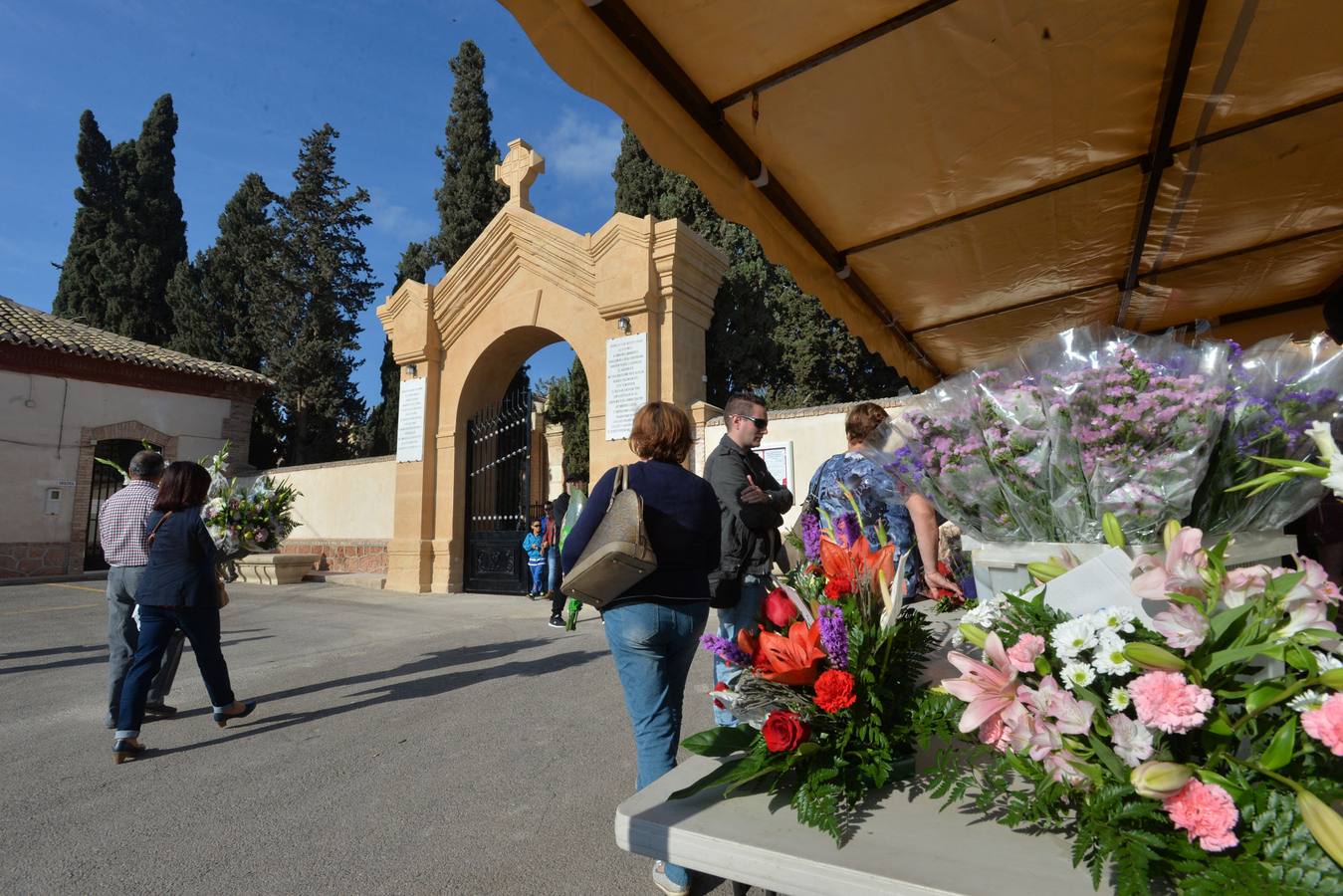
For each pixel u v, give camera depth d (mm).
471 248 12727
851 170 3125
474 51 26484
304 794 3514
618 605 2424
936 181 3246
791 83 2564
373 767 3889
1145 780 917
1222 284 4410
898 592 1411
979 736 1183
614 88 2342
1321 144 3004
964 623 1228
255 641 7945
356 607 10766
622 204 21078
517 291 12367
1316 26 2348
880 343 4766
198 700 5418
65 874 2754
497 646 7379
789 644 1370
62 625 9406
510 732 4434
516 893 2539
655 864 2602
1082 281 4383
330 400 26734
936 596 2408
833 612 1364
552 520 8875
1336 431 1570
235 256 28547
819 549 1673
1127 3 2295
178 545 4254
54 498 16422
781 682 1355
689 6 2191
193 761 4059
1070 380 1605
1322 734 863
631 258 10836
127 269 27125
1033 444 1654
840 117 2779
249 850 2922
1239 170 3182
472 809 3270
